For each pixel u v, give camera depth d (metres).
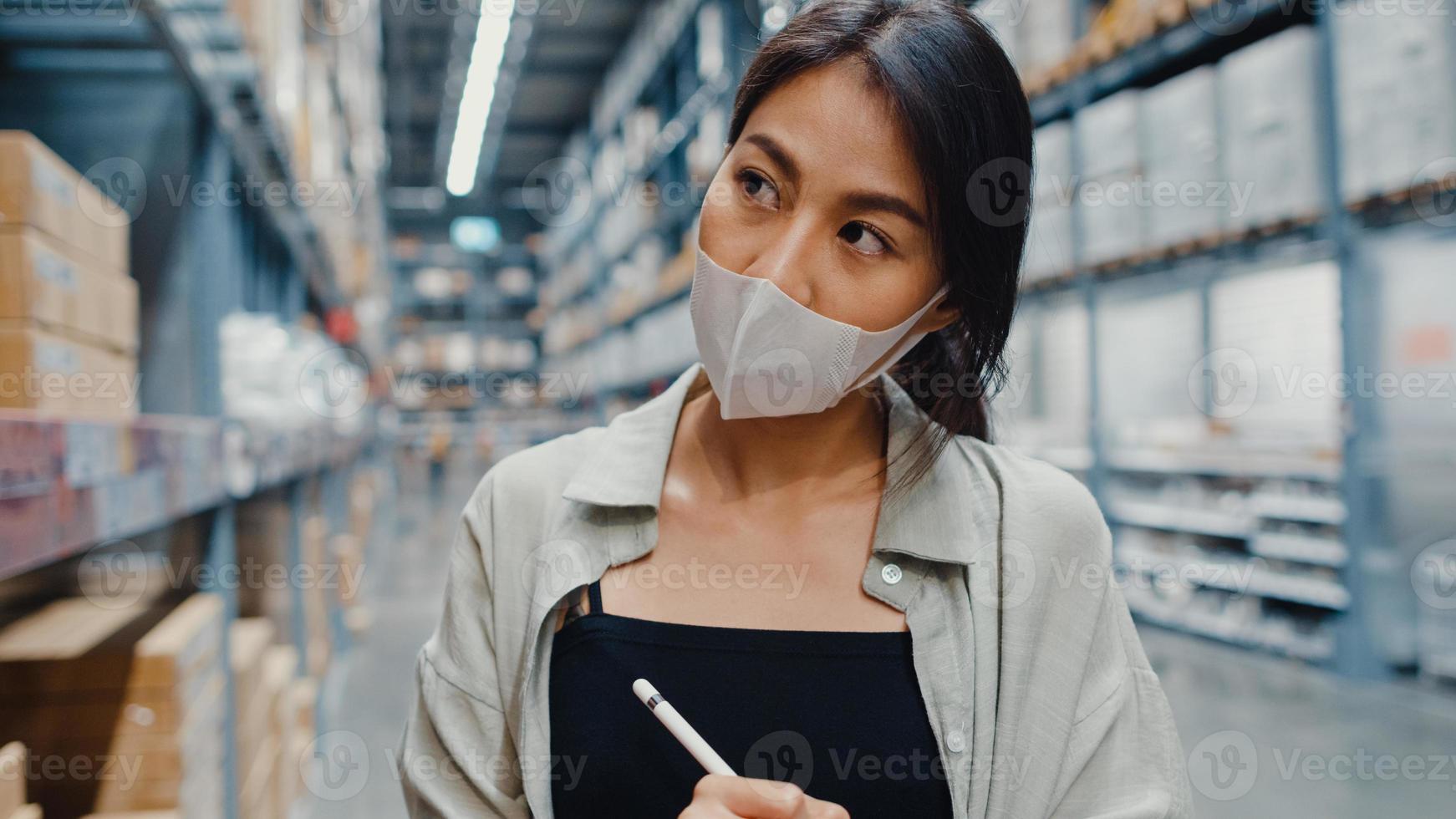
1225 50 4.24
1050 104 4.80
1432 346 3.71
